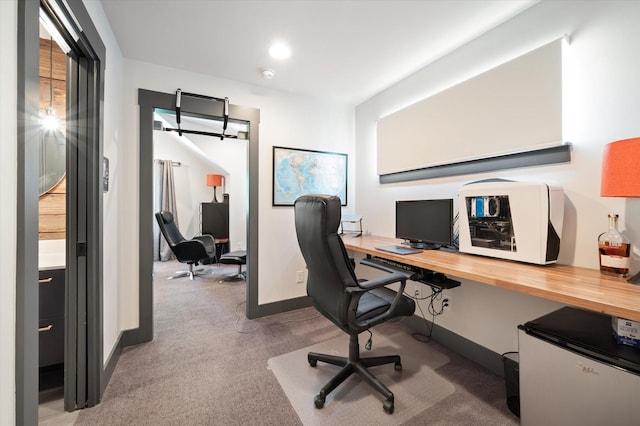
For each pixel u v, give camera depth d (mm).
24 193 760
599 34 1318
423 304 2258
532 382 1131
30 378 783
